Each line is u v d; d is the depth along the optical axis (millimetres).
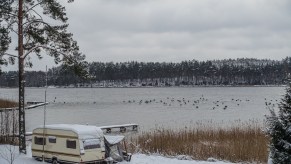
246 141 24547
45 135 19422
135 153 23062
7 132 25031
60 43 21797
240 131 28656
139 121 51438
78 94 150875
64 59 22031
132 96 128250
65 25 21969
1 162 18734
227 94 134250
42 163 19062
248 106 80000
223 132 28172
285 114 11141
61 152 18656
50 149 19156
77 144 17984
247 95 125750
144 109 74125
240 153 22234
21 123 20984
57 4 21453
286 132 10938
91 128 18781
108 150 19672
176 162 20578
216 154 22703
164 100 102750
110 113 65250
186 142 25328
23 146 21047
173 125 44875
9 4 20578
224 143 25078
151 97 119625
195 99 105062
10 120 31344
